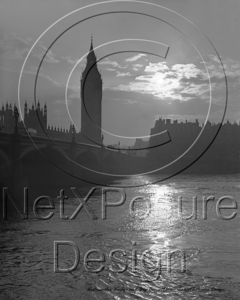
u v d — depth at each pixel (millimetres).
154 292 25625
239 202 71562
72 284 27125
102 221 50625
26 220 51375
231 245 37250
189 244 37844
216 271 29328
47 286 26688
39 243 38500
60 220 51438
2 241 39344
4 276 28688
